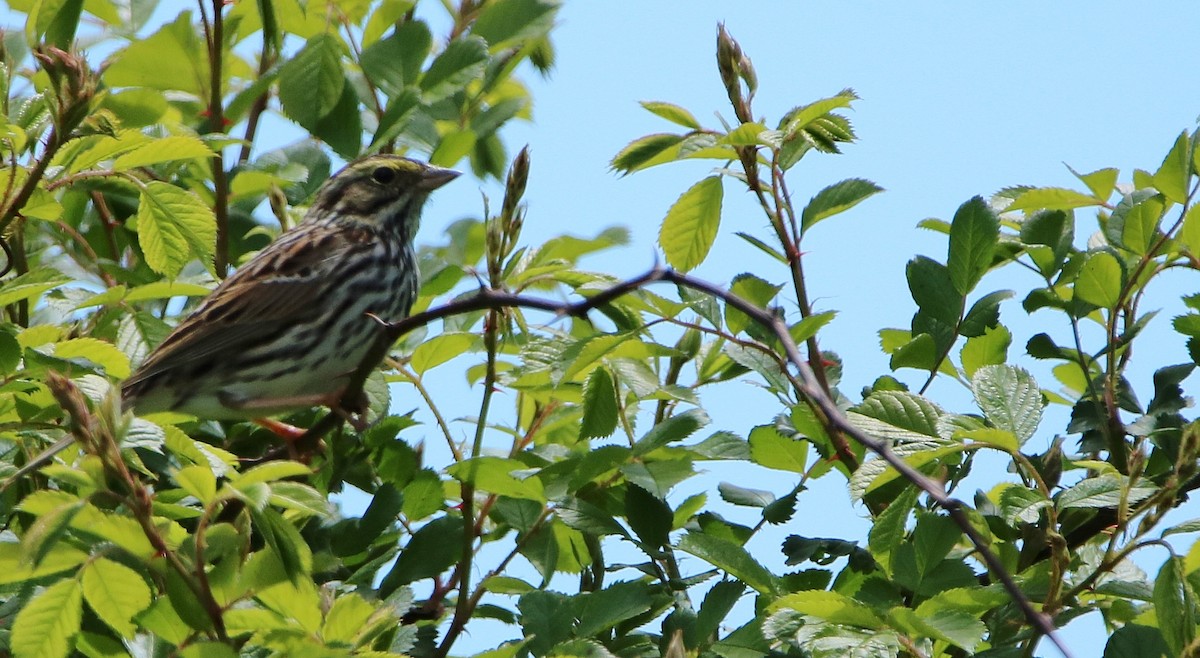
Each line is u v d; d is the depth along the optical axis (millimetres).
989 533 9312
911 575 9141
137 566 7598
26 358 9508
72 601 7434
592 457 10188
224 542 7324
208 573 7246
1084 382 12555
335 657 7020
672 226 10484
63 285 11930
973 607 8680
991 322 11195
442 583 11109
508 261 10680
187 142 10094
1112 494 8625
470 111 14352
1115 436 10883
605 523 10578
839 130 10539
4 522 9992
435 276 13258
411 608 10461
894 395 9234
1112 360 10906
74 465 7504
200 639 7547
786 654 9461
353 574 10461
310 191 14227
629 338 9961
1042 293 11508
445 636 10398
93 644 8180
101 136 10227
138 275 12359
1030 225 11742
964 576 9094
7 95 11180
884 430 8953
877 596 9188
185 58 13406
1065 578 9062
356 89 13867
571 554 11266
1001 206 11867
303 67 12875
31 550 6746
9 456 10305
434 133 13703
